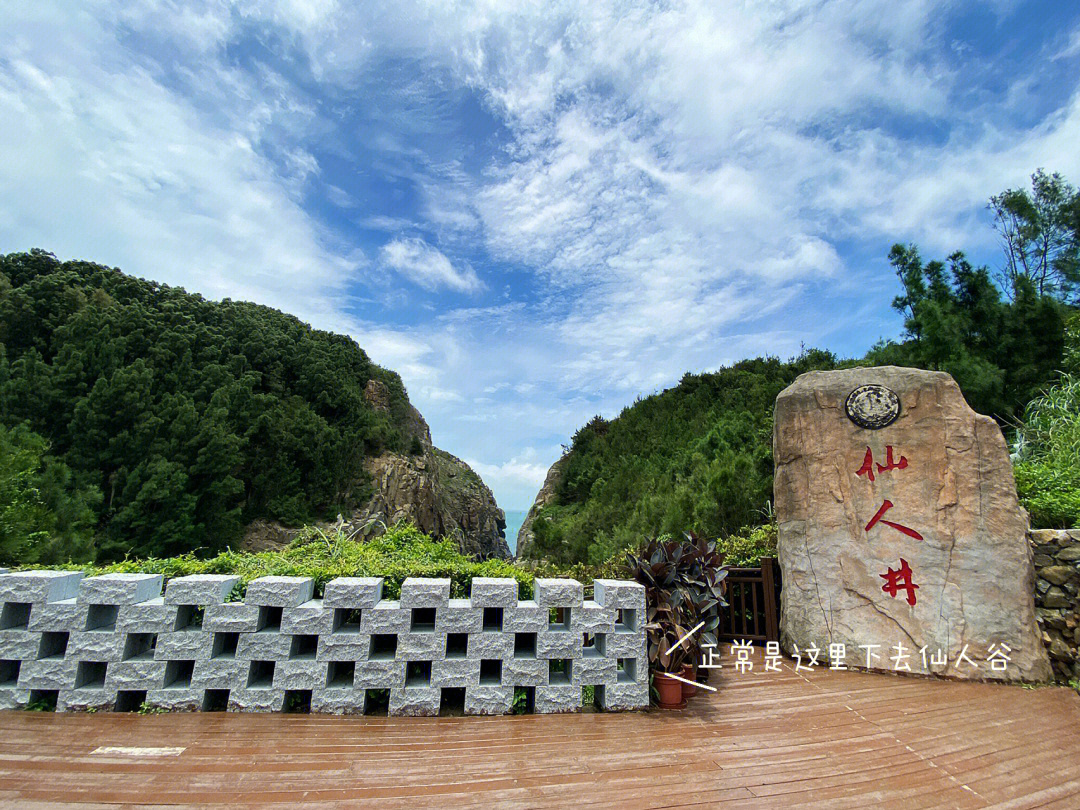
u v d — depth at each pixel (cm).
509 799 262
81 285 3638
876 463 542
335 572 432
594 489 1945
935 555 507
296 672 373
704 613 448
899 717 391
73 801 248
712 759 316
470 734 344
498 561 529
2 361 2520
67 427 2622
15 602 372
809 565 552
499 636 388
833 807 264
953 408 526
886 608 516
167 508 2581
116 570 450
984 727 374
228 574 450
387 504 4088
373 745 322
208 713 366
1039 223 1291
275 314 5356
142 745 312
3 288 3050
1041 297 945
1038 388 839
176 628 375
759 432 1269
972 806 269
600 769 298
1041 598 500
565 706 390
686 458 1441
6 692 362
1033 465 637
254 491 3425
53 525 1235
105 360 2872
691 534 500
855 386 564
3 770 278
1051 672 475
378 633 379
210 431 2927
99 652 368
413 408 6169
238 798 255
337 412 4419
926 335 937
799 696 438
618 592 406
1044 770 310
